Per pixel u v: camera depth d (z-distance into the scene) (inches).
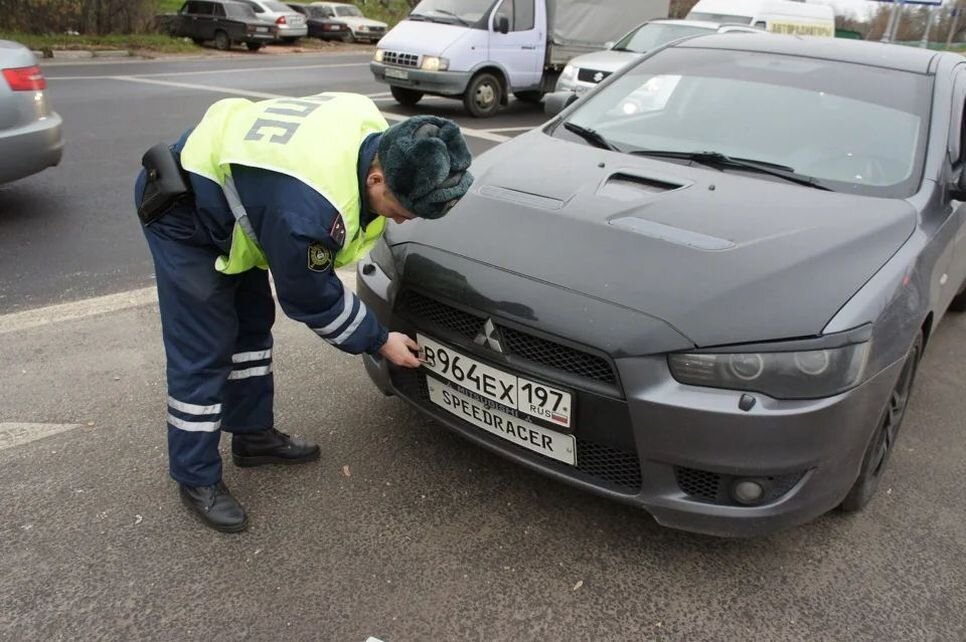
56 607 82.9
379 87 518.3
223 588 86.9
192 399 90.7
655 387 82.0
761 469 82.4
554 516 101.3
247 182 77.6
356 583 88.7
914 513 106.4
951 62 138.1
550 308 86.5
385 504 102.0
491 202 105.0
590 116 140.0
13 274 170.1
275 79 533.0
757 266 88.0
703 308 83.2
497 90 437.7
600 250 92.3
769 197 106.2
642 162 119.2
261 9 900.6
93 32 790.5
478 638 82.4
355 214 79.3
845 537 100.9
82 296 161.2
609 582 91.1
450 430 100.9
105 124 329.4
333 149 77.2
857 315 84.0
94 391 124.7
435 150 72.1
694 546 97.7
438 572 91.0
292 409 122.8
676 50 150.9
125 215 215.3
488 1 425.4
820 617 87.8
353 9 1082.1
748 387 81.0
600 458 89.3
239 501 101.2
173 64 626.2
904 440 124.8
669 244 92.1
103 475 104.4
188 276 85.5
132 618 82.2
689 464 83.3
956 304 177.3
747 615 87.5
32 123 198.1
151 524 96.0
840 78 131.8
